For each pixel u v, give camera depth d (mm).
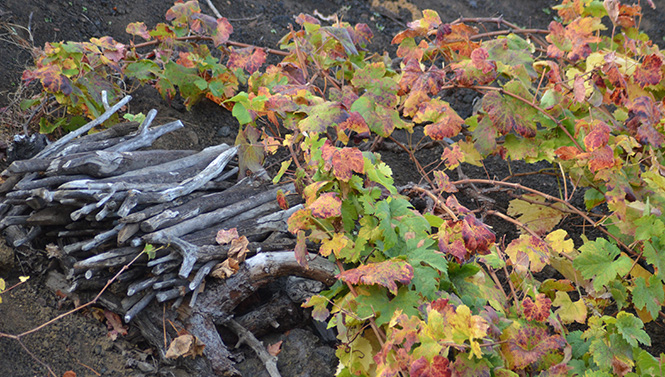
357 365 2314
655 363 2262
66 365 2436
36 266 2572
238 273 2508
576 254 2615
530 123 2578
